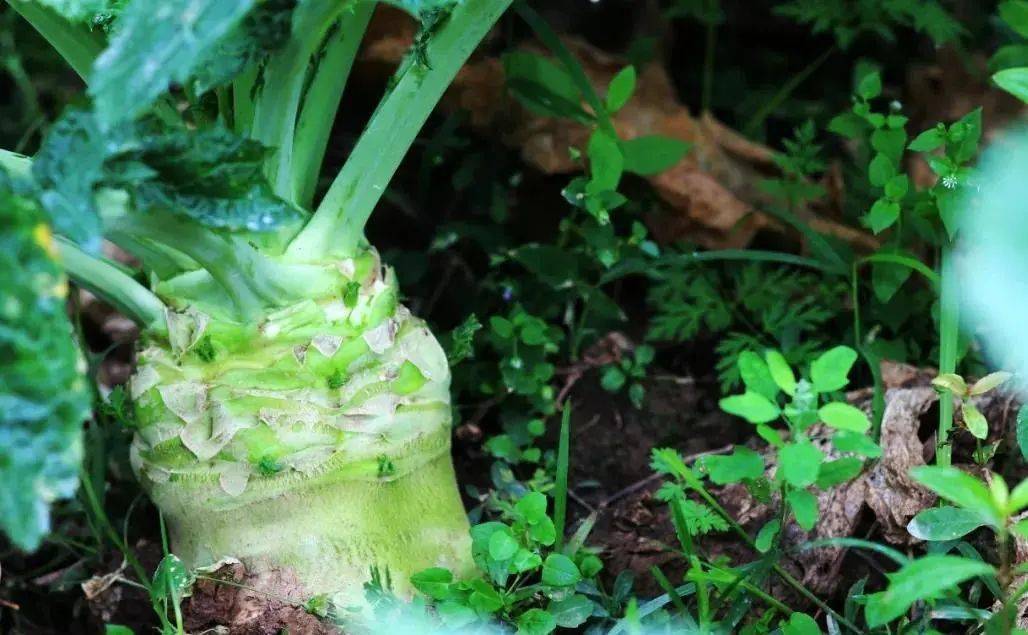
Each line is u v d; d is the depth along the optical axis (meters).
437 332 1.00
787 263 1.03
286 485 0.81
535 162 1.03
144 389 0.81
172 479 0.81
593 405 0.97
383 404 0.81
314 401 0.81
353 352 0.81
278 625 0.82
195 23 0.68
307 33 0.77
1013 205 0.66
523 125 1.04
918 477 0.72
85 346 0.93
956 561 0.71
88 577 0.90
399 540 0.82
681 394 0.98
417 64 0.79
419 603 0.81
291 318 0.81
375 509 0.82
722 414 0.97
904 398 0.89
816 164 1.00
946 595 0.79
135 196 0.73
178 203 0.74
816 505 0.77
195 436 0.81
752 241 1.03
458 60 0.80
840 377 0.76
